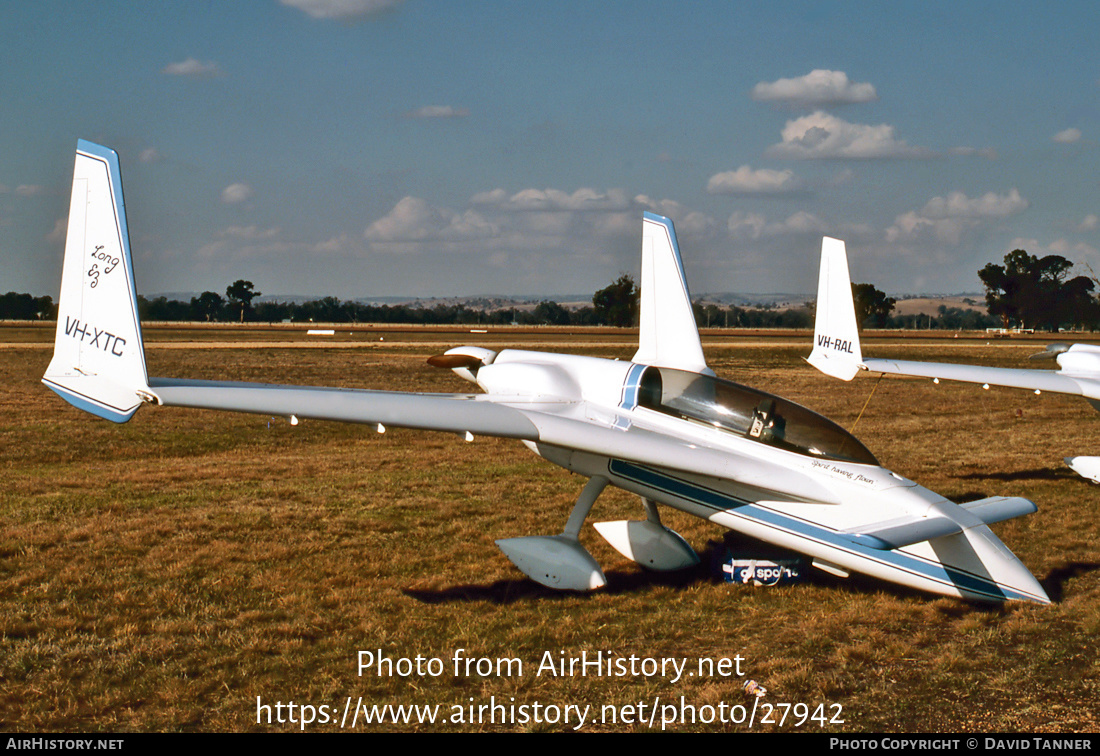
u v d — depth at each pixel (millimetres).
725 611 6375
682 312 9398
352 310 181125
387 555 7734
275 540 8188
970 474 12531
